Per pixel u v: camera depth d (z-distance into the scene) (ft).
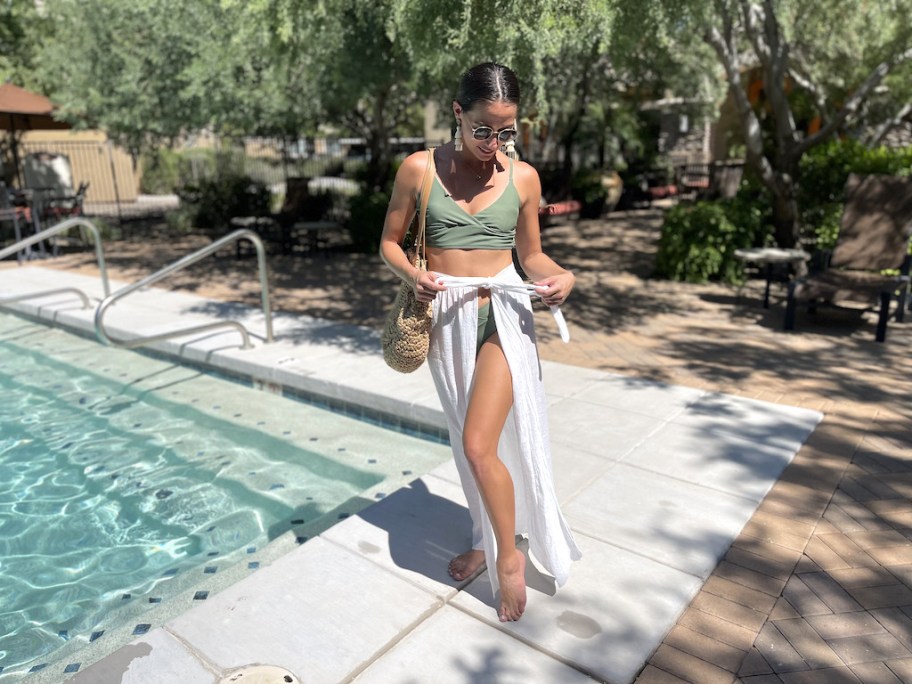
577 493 11.05
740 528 10.05
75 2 37.01
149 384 19.08
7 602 10.02
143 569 10.76
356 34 25.30
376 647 7.70
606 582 8.78
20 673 8.48
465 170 7.53
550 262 7.98
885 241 21.75
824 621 8.16
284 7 17.98
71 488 13.47
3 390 18.80
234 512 12.46
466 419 7.37
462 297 7.60
